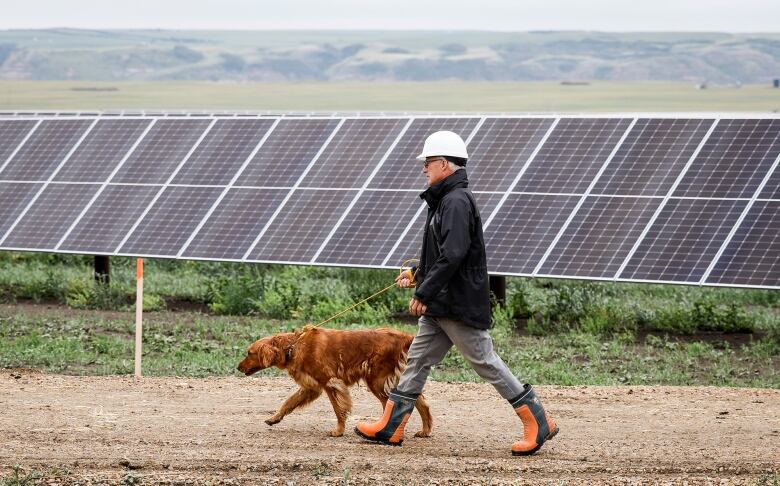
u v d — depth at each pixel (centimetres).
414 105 15712
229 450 1029
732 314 2019
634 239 1853
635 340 1920
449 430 1139
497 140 2123
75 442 1059
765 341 1877
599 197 1944
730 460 999
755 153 1925
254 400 1300
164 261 2672
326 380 1081
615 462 995
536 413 1012
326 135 2256
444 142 996
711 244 1805
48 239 2205
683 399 1316
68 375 1484
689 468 973
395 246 1959
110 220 2206
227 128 2359
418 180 2077
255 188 2181
